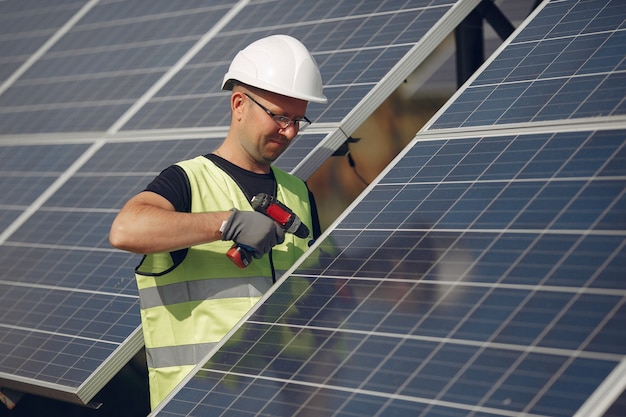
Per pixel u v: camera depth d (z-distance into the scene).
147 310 8.67
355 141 11.55
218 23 14.20
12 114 15.07
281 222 8.35
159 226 7.82
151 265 8.54
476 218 7.59
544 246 6.98
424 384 6.42
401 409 6.32
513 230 7.27
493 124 8.52
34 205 12.62
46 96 15.07
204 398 7.24
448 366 6.46
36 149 13.91
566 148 7.77
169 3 15.77
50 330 10.38
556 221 7.14
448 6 11.86
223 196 8.67
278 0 13.91
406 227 7.92
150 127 12.73
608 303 6.29
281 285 8.06
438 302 7.02
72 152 13.37
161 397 8.68
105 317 10.20
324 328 7.36
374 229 8.09
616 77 8.27
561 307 6.43
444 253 7.44
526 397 5.96
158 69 14.05
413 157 8.71
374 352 6.90
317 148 10.59
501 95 8.85
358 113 10.84
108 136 13.15
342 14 12.76
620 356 5.90
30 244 11.94
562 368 6.02
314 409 6.66
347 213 8.46
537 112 8.38
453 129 8.75
